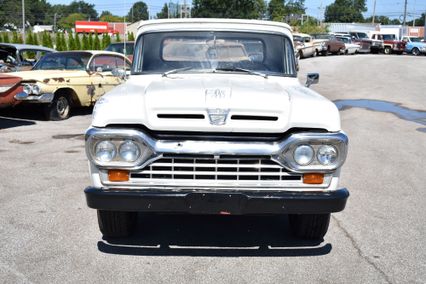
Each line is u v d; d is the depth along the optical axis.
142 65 5.05
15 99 9.82
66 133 9.69
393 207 5.66
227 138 3.71
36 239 4.54
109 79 12.09
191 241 4.57
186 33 5.14
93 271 3.94
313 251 4.40
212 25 5.18
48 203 5.53
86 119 11.53
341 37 40.88
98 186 3.83
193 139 3.70
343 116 12.24
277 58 5.11
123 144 3.71
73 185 6.21
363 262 4.20
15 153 7.94
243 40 5.11
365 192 6.22
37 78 10.46
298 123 3.73
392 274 3.99
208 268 4.04
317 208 3.77
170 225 4.95
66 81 10.99
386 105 14.18
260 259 4.22
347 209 5.55
